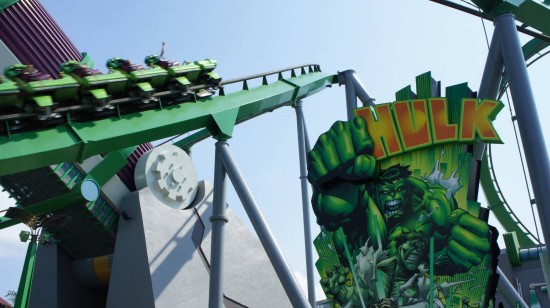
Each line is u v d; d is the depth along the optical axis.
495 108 20.94
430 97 22.17
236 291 28.16
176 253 26.02
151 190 26.62
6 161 16.94
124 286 24.97
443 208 20.97
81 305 27.36
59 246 26.97
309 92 31.08
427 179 21.52
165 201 27.16
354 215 22.34
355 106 30.25
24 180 24.53
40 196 25.30
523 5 20.39
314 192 23.28
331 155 23.02
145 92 21.06
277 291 29.78
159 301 24.22
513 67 18.95
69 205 24.12
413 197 21.56
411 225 21.28
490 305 19.45
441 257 20.50
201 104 23.59
